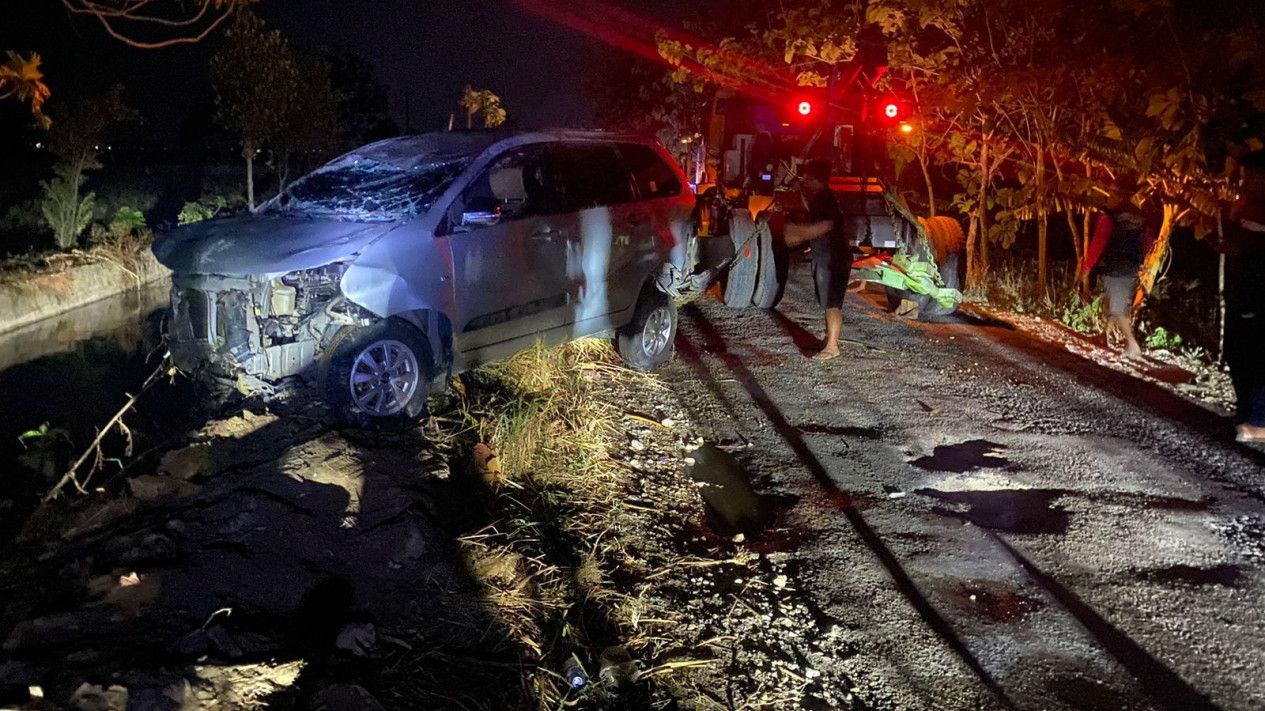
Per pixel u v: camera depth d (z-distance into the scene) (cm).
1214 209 898
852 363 871
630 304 755
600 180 722
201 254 576
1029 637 428
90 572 397
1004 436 687
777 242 1054
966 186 1330
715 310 1091
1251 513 561
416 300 576
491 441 577
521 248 643
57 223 1612
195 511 451
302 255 554
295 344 582
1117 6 903
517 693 355
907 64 1162
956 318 1100
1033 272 1434
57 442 682
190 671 324
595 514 525
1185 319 1098
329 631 373
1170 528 539
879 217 1016
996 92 1056
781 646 416
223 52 1884
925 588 469
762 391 777
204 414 633
